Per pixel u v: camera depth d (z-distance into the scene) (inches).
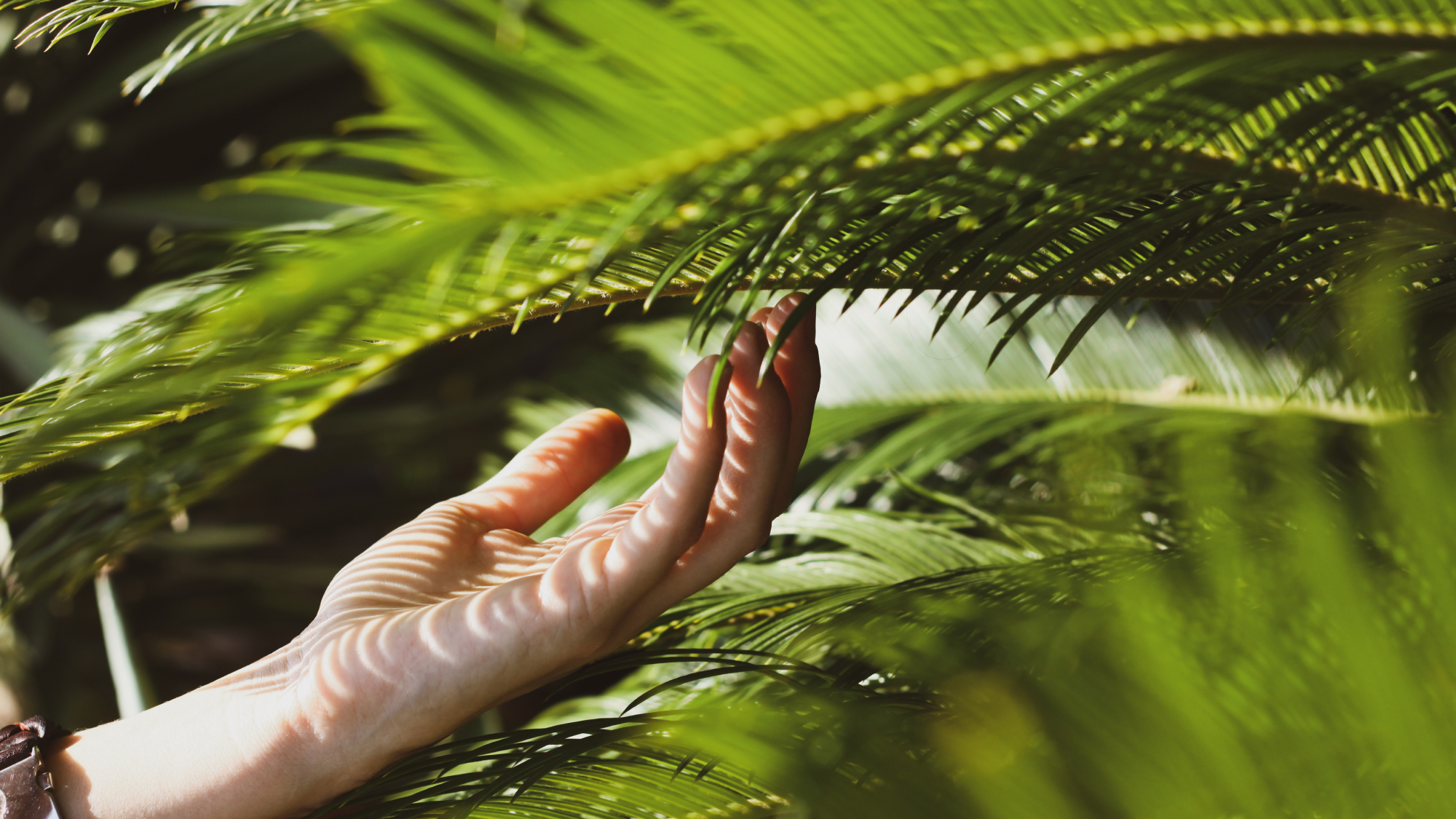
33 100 95.7
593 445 41.9
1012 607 38.9
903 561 43.3
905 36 36.4
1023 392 49.9
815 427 51.1
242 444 40.5
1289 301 41.5
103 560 42.3
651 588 38.8
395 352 39.7
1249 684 31.5
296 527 94.0
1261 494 37.4
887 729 37.2
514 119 34.1
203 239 37.7
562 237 37.6
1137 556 39.2
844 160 36.4
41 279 99.2
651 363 58.4
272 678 40.4
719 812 39.9
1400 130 39.0
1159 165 37.9
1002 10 36.6
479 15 35.3
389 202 35.2
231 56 93.4
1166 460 40.9
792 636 41.3
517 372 98.1
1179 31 37.0
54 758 40.4
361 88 99.5
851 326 51.7
